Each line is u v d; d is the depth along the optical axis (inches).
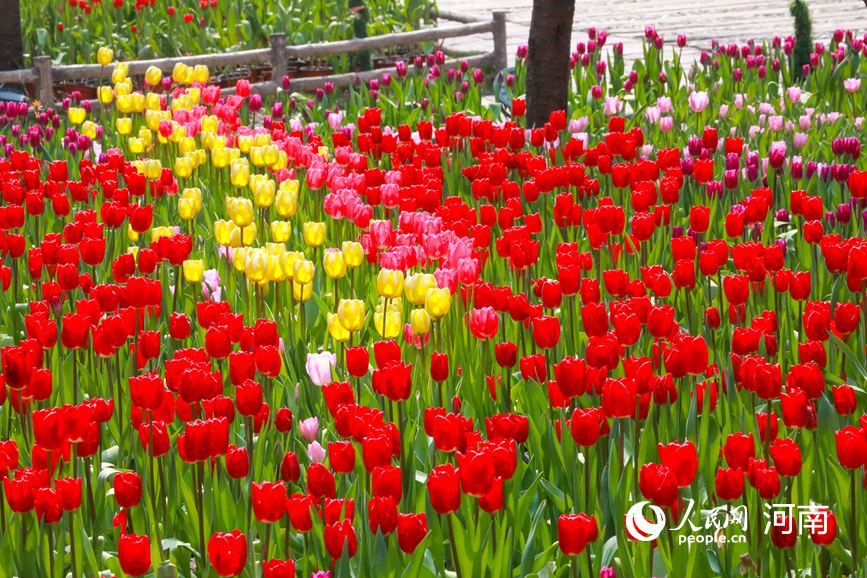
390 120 504.1
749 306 225.5
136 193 299.3
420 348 189.8
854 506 137.8
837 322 174.9
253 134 364.2
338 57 730.2
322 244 288.2
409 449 158.6
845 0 1039.6
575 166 285.3
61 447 144.0
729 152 327.6
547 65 451.5
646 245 247.8
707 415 156.9
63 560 141.3
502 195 292.5
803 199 242.8
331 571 135.5
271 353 168.1
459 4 1165.1
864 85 501.0
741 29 889.5
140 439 159.3
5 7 620.1
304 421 161.2
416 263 223.6
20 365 153.1
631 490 152.4
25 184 296.0
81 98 638.5
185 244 220.7
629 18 1002.7
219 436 140.3
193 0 780.0
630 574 136.4
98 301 195.6
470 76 550.9
